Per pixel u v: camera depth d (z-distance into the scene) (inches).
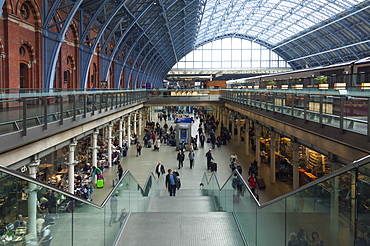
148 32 1711.4
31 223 165.3
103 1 1047.0
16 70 689.6
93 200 683.4
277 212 221.8
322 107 411.5
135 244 297.1
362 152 314.7
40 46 775.7
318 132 423.5
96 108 681.6
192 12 1720.0
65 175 753.0
